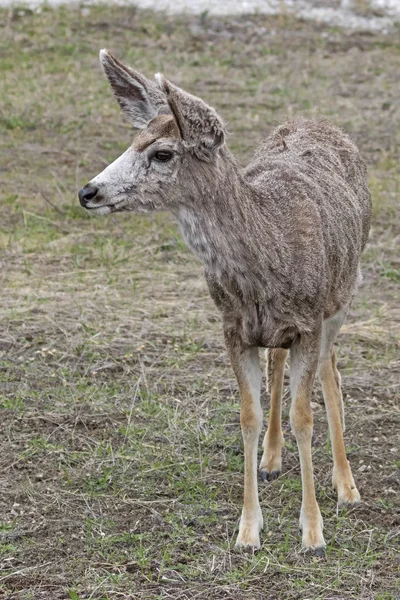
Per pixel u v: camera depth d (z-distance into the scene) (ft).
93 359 51.16
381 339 53.57
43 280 59.57
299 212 37.78
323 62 105.91
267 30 114.42
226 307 37.17
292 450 44.50
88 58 102.99
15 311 55.21
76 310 55.83
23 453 42.98
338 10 122.31
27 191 73.26
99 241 65.10
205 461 42.22
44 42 106.22
